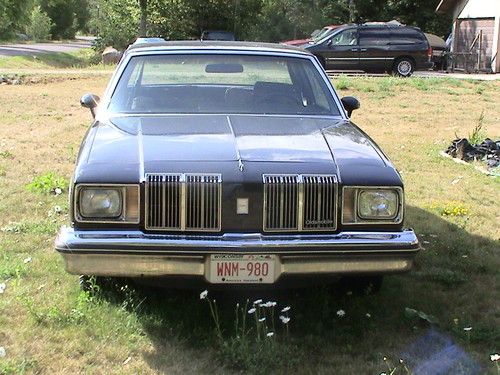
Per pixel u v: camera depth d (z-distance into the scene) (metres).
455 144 10.02
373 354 3.91
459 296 4.78
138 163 3.94
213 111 5.04
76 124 11.85
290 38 39.59
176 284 4.07
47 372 3.59
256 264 3.81
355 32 24.41
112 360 3.75
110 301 4.39
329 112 5.22
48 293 4.52
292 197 3.87
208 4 37.09
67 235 3.81
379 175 4.00
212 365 3.74
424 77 22.81
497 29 27.89
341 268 3.89
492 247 5.88
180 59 5.36
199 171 3.86
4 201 6.71
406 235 3.96
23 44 52.78
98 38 39.00
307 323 4.27
